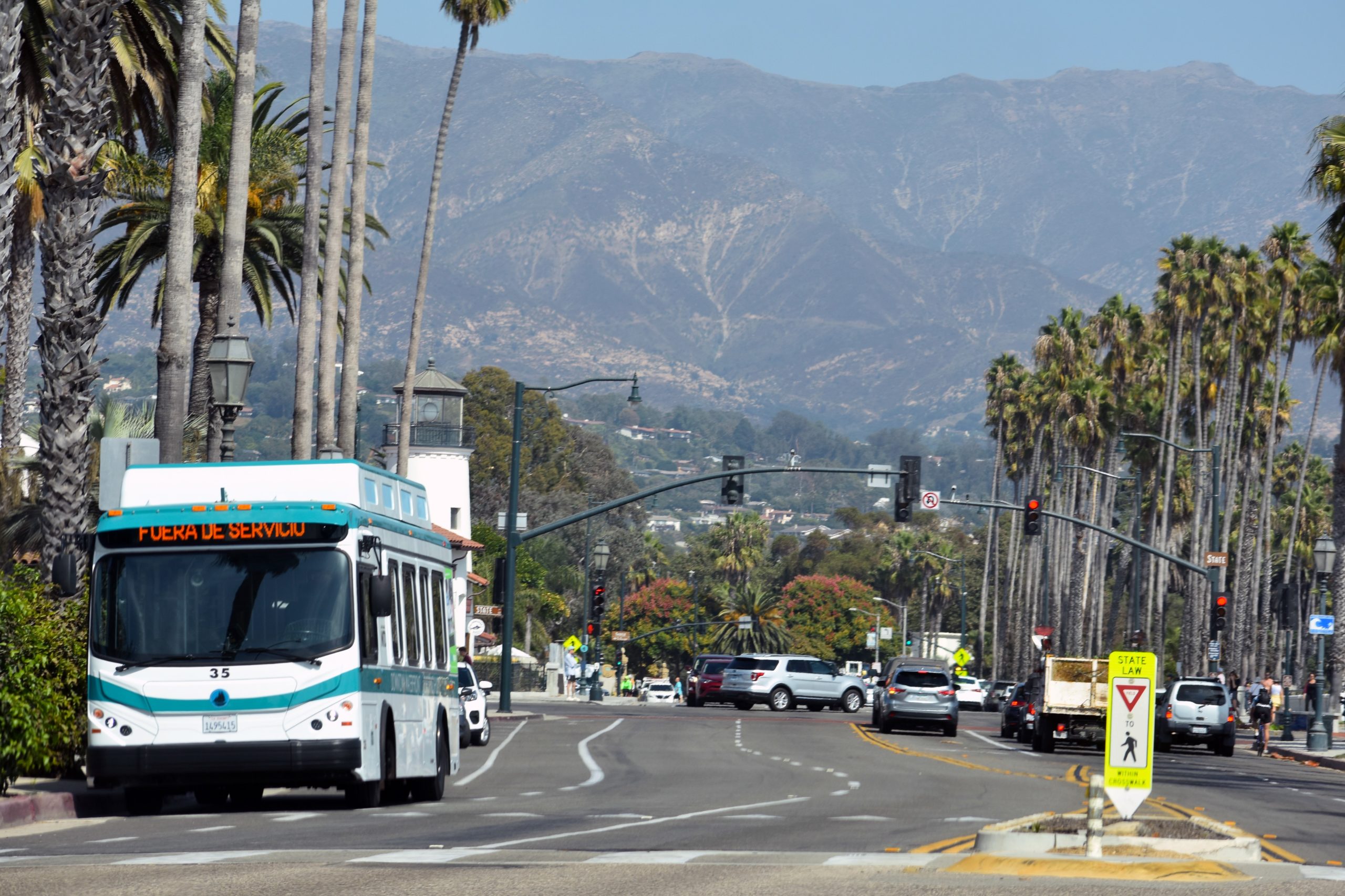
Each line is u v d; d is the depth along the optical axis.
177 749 39.38
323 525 40.59
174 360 55.66
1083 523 123.12
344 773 39.69
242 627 39.94
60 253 51.50
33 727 39.88
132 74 64.50
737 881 26.73
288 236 93.06
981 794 52.34
